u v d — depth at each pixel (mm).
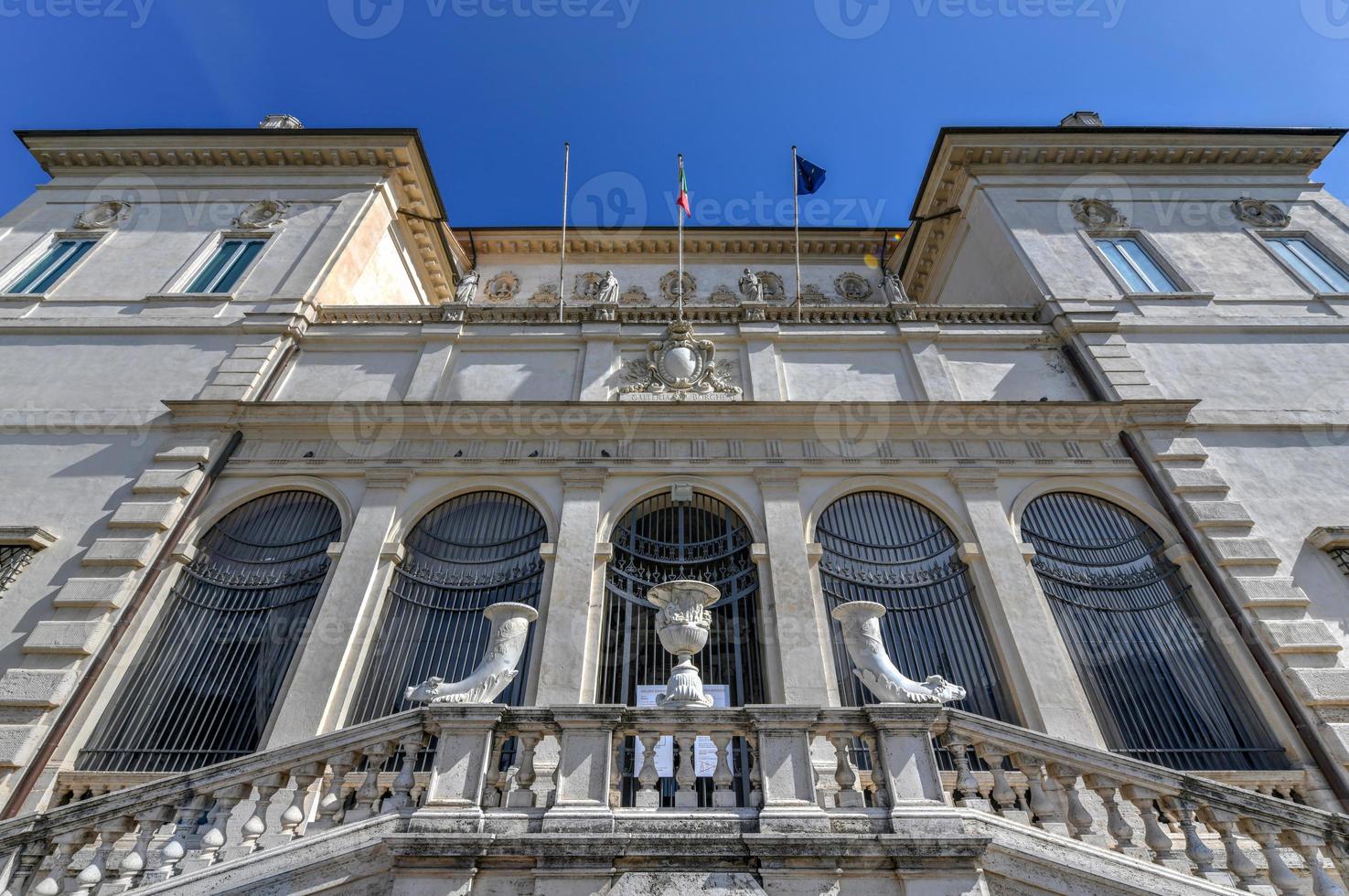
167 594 10008
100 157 16500
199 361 12664
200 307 13625
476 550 10680
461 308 13828
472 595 10164
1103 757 6199
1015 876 5406
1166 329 13172
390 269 16891
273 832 7082
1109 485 11000
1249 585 9602
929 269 18984
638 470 11086
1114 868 5461
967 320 13852
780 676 9031
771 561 9992
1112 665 9484
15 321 13164
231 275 14516
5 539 9961
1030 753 6254
